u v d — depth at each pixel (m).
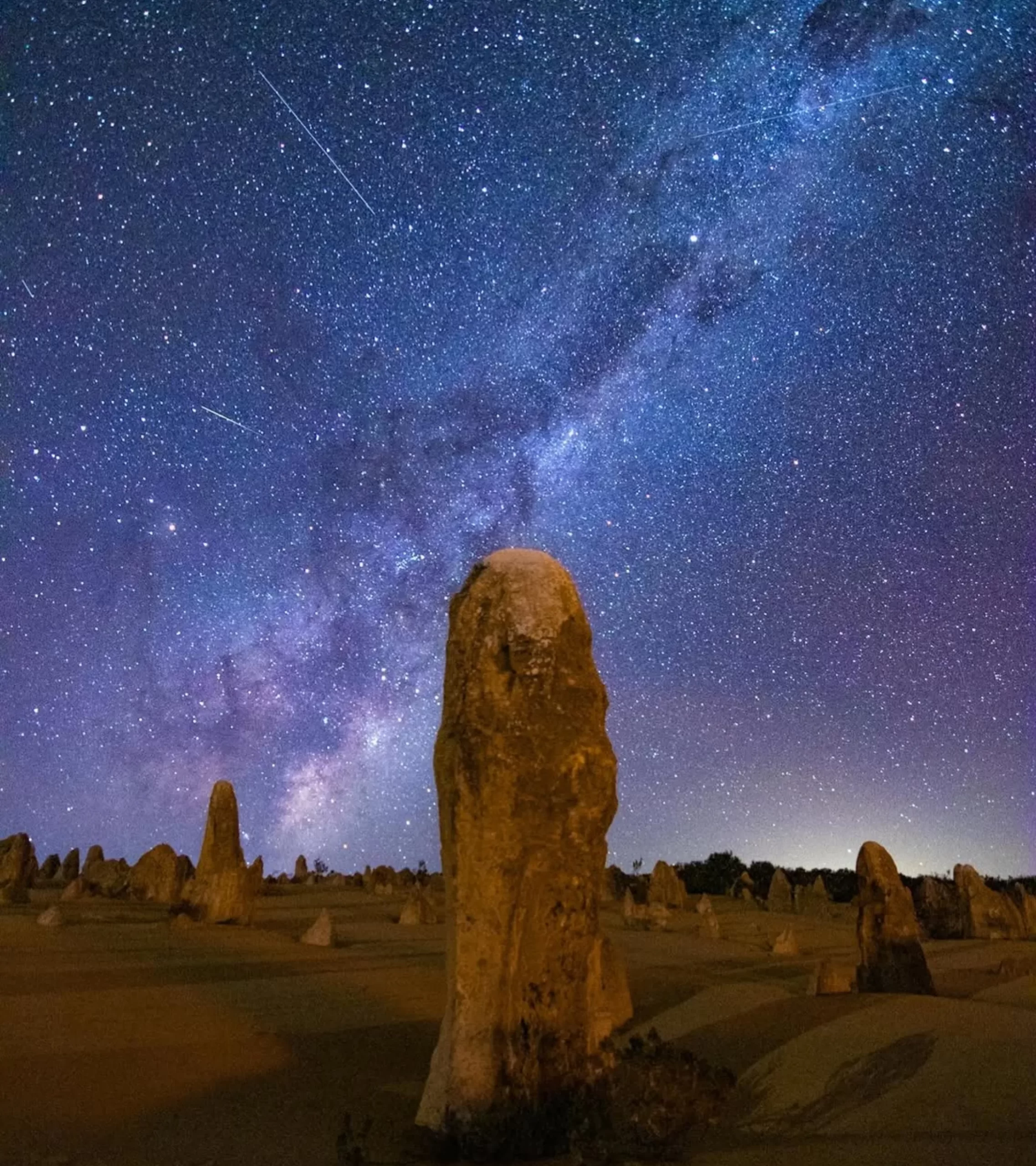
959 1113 7.24
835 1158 6.45
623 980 11.40
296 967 16.91
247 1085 9.08
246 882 24.58
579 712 8.08
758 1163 6.41
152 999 13.20
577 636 8.38
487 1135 6.89
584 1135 6.67
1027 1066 8.14
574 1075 7.44
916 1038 9.27
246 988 14.53
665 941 24.48
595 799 7.94
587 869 7.84
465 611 8.35
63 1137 7.44
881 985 13.91
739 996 14.04
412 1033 11.79
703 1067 7.20
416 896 27.05
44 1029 10.98
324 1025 12.08
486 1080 7.09
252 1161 6.90
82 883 30.33
